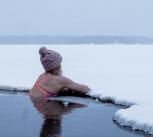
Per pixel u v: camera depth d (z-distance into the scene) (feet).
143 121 10.62
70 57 37.88
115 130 10.56
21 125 11.07
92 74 23.71
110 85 19.06
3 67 28.91
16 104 14.97
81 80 20.95
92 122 11.64
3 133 10.10
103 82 20.21
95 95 16.43
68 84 16.88
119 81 20.57
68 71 25.30
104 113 13.15
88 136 9.89
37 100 16.07
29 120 11.78
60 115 12.70
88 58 36.70
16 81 21.17
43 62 17.19
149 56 39.04
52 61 16.99
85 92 16.92
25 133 10.09
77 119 12.05
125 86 18.69
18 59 36.32
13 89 19.34
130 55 40.47
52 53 17.12
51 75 17.10
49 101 15.79
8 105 14.75
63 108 14.10
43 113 13.12
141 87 18.34
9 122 11.53
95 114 12.94
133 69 26.91
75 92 17.24
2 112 13.23
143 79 21.45
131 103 14.51
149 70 26.35
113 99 15.46
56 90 16.85
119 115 11.76
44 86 17.01
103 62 32.53
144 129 10.43
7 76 23.43
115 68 27.48
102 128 10.73
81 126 11.02
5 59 36.37
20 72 25.59
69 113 13.08
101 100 15.85
